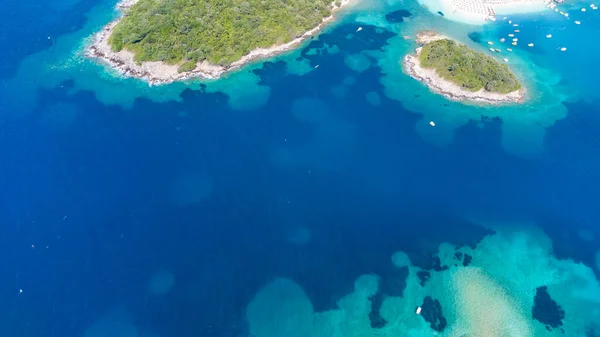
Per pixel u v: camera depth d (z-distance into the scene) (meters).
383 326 70.50
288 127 101.62
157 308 70.75
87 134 97.06
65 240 77.62
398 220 84.69
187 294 72.62
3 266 73.50
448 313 72.31
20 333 66.62
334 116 105.06
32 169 88.81
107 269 74.50
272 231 81.81
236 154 94.81
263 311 71.56
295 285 74.88
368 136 100.75
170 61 112.94
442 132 102.88
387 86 113.94
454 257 79.81
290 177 91.06
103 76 111.69
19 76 110.06
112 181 87.50
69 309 69.62
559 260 80.25
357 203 87.12
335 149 97.38
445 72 114.00
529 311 73.06
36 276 72.75
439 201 88.19
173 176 89.44
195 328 69.06
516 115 108.31
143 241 78.69
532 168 95.69
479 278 77.06
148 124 100.44
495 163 96.38
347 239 81.38
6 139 94.56
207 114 103.81
